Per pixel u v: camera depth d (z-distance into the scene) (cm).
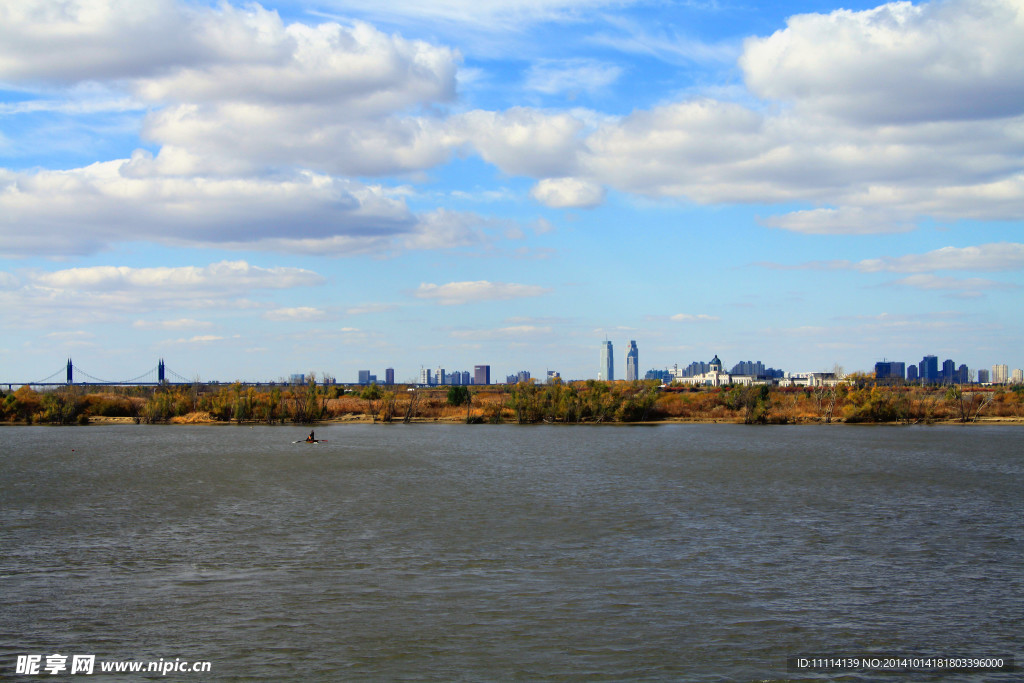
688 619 3494
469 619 3481
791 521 5816
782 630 3356
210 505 6600
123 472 9125
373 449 12388
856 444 13375
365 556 4656
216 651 3108
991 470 9338
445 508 6425
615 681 2842
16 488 7719
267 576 4191
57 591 3897
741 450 12194
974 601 3766
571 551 4788
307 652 3097
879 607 3675
